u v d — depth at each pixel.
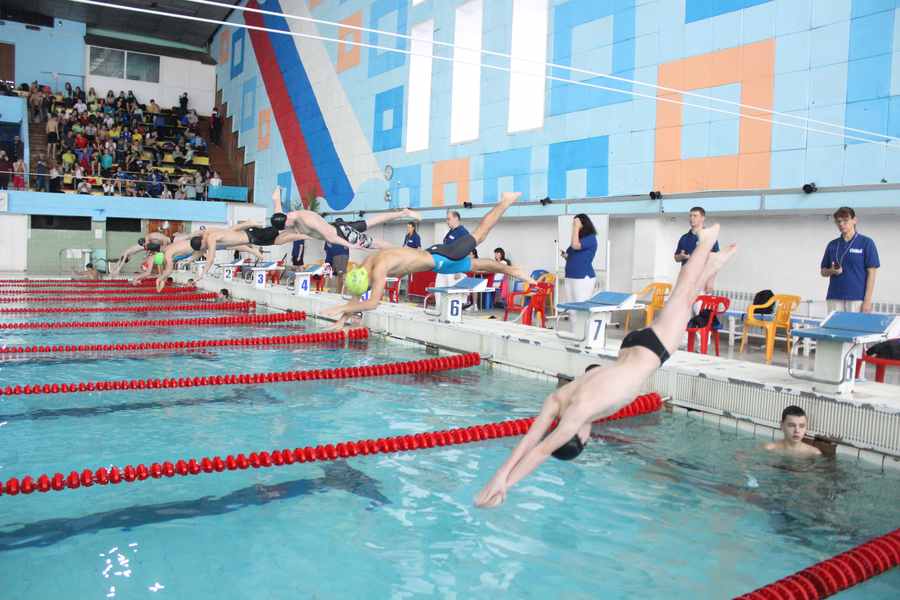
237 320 10.01
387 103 15.67
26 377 6.12
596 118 10.66
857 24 7.62
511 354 6.83
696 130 9.27
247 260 16.95
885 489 3.71
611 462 4.12
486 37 12.68
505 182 12.39
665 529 3.19
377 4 15.88
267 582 2.65
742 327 8.86
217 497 3.51
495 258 11.63
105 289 14.39
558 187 11.35
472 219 13.27
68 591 2.55
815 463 4.13
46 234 19.34
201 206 20.73
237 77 23.97
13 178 19.02
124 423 4.78
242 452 4.18
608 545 3.02
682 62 9.42
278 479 3.79
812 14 8.02
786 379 4.85
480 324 7.75
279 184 20.97
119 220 20.28
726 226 9.25
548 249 11.90
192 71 25.94
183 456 4.09
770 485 3.76
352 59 16.97
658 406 5.33
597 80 10.62
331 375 6.41
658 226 9.86
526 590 2.63
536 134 11.71
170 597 2.53
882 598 2.60
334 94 17.77
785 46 8.30
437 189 14.11
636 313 9.83
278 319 10.33
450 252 5.97
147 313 11.10
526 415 5.12
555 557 2.90
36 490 3.53
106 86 24.70
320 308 10.30
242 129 23.61
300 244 15.30
